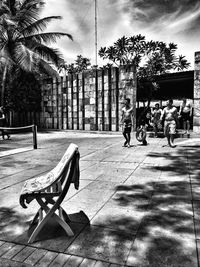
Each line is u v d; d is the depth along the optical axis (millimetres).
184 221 3049
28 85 19391
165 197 3902
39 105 20250
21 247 2564
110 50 17234
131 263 2242
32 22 18656
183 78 16578
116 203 3703
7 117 19359
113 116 15758
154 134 12516
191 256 2324
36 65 18312
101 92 16297
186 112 12188
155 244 2545
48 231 2898
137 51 17078
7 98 18719
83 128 17531
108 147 9492
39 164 6684
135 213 3324
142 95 20031
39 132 17891
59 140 12477
